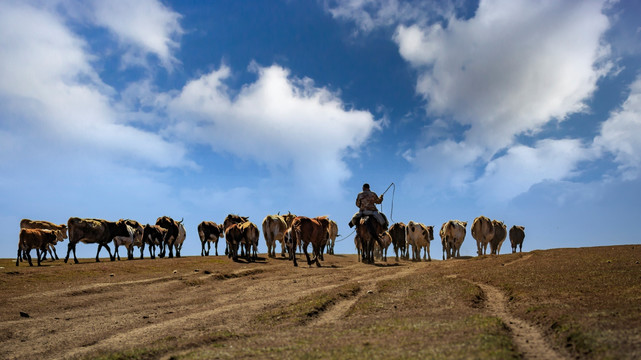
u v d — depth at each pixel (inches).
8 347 379.9
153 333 399.2
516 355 241.0
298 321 390.3
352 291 533.3
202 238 1391.5
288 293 575.5
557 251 850.1
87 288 617.3
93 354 332.2
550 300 389.7
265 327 383.9
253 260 1027.9
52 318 477.7
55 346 379.9
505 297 453.4
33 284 646.5
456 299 439.2
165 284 671.8
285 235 1072.2
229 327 397.1
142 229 1285.7
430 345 257.8
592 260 642.8
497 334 276.5
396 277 650.2
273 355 267.4
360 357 245.0
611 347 236.7
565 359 242.5
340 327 346.3
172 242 1323.8
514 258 786.8
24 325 447.2
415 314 378.3
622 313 311.9
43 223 1305.4
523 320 340.5
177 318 464.4
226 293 608.4
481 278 571.2
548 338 285.3
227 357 272.5
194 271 781.9
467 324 311.9
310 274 751.1
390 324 337.1
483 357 225.6
